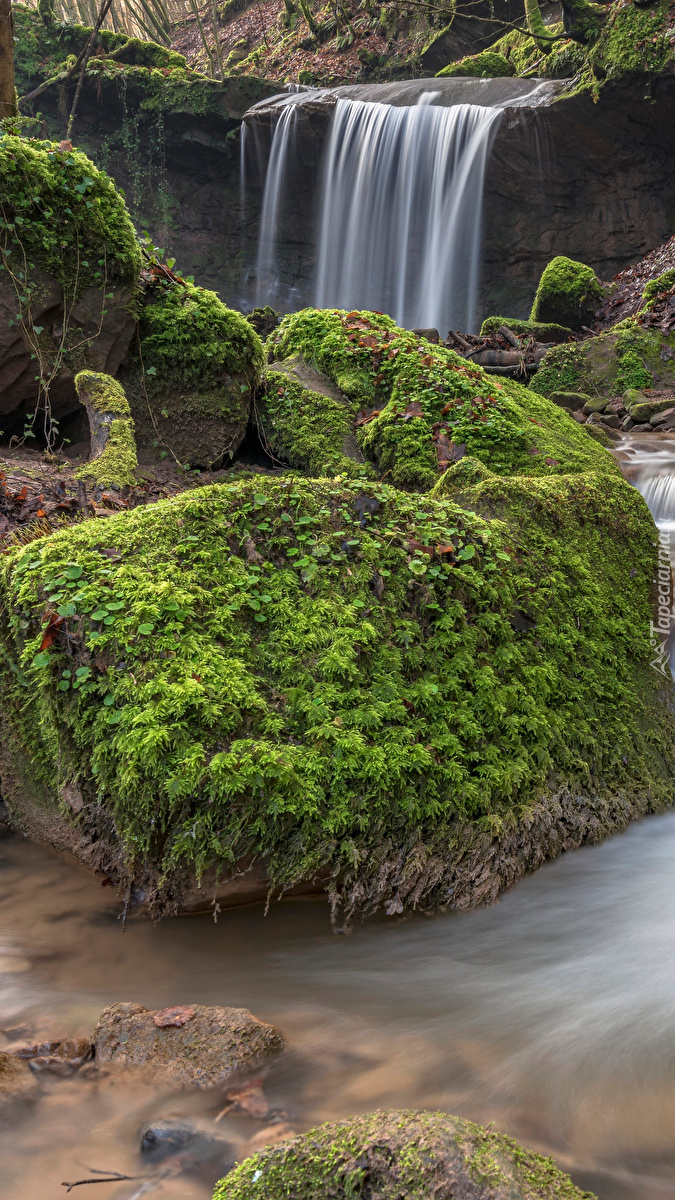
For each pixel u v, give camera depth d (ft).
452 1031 9.72
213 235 89.35
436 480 22.15
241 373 25.03
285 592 12.90
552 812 13.33
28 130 82.84
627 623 17.35
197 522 13.16
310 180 82.94
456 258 76.02
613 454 27.86
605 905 12.42
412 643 13.25
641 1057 9.29
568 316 53.31
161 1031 9.07
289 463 25.81
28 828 14.24
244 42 113.80
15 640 13.01
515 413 24.40
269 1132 7.94
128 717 10.94
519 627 15.05
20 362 22.54
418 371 25.45
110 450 20.98
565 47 76.38
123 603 11.68
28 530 16.43
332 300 82.28
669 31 61.77
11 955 11.15
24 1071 8.70
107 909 12.21
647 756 15.72
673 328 40.24
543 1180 7.03
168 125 83.97
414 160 75.66
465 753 12.75
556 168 71.36
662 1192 7.48
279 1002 10.24
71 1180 7.42
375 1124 7.18
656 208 70.28
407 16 94.84
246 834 10.96
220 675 11.44
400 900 11.84
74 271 22.49
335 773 11.43
